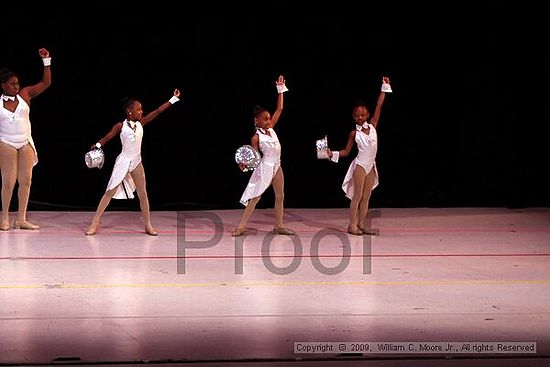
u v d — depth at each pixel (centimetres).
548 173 2545
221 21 2420
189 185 2488
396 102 2511
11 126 2086
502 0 2461
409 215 2409
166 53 2414
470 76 2502
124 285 1599
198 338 1289
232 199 2498
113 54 2397
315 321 1384
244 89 2453
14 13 2339
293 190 2534
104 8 2375
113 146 2447
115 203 2469
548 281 1662
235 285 1609
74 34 2372
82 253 1870
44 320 1373
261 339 1288
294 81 2462
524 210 2503
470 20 2472
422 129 2533
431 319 1399
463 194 2564
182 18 2406
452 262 1823
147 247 1944
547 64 2478
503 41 2481
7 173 2102
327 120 2495
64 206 2438
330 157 2117
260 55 2445
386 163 2545
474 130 2531
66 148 2431
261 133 2077
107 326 1345
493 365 1185
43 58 2105
